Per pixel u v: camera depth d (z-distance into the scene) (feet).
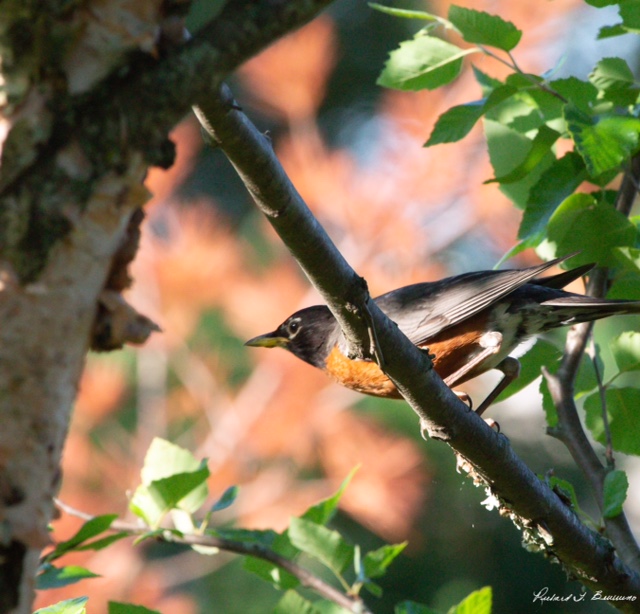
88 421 32.89
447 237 34.83
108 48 8.36
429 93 34.32
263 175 11.82
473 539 44.47
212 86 8.71
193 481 16.80
